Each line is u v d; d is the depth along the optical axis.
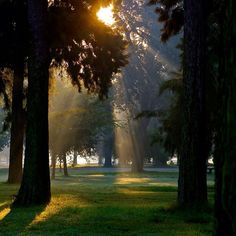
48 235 10.40
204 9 14.88
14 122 28.81
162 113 30.48
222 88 5.15
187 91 14.64
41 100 16.75
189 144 14.45
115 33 25.61
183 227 11.47
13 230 11.21
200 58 14.66
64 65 25.84
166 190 26.50
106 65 25.14
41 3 16.95
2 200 18.84
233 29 5.08
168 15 21.19
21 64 22.75
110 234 10.45
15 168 29.39
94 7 23.17
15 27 21.39
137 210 14.70
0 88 26.34
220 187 5.05
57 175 58.62
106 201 18.45
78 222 12.30
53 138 50.47
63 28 22.50
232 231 4.86
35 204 16.30
